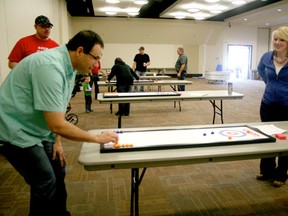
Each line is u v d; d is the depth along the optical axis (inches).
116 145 61.8
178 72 305.3
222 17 613.3
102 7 439.2
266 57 99.0
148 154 58.6
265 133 73.1
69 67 55.0
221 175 115.3
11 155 56.5
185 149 62.1
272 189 102.4
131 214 81.7
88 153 59.2
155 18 582.6
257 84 525.7
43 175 58.4
